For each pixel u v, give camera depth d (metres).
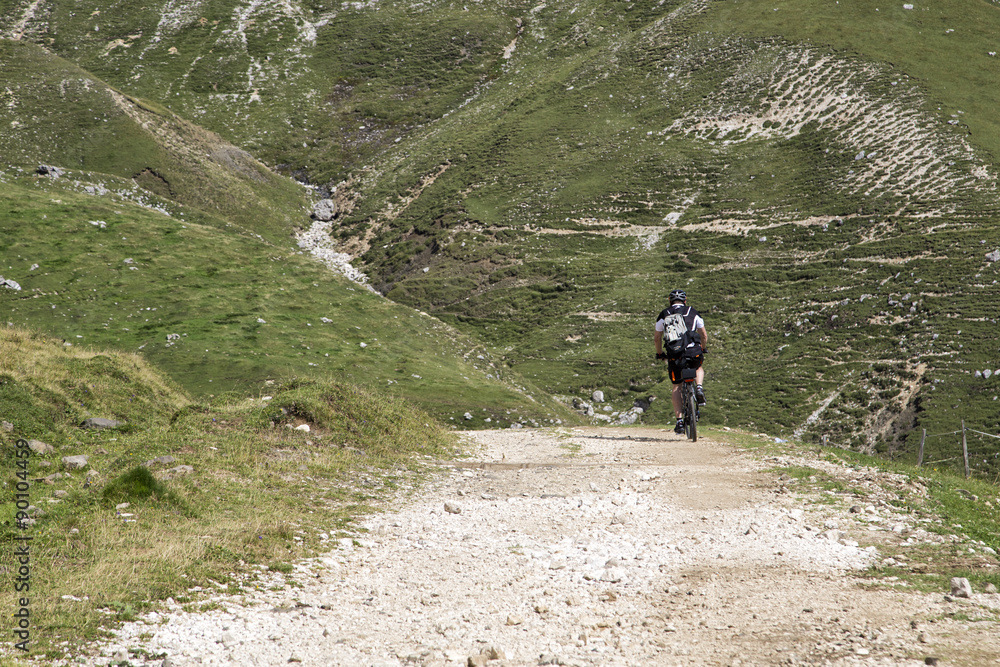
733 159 88.25
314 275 46.50
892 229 68.69
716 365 57.81
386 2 150.38
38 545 6.60
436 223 86.94
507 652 4.63
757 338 60.09
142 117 89.56
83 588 5.64
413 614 5.46
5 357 13.36
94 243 43.19
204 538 7.06
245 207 89.00
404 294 76.38
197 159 90.12
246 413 12.45
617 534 7.77
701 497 9.23
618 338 63.44
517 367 60.56
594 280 73.81
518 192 89.56
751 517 8.15
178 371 31.88
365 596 5.91
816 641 4.54
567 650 4.63
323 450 11.61
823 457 11.59
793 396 50.44
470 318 71.69
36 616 5.06
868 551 6.79
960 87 89.62
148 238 45.62
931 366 47.75
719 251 74.12
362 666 4.45
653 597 5.75
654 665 4.33
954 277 57.94
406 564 6.84
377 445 12.74
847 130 86.75
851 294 60.78
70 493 8.22
